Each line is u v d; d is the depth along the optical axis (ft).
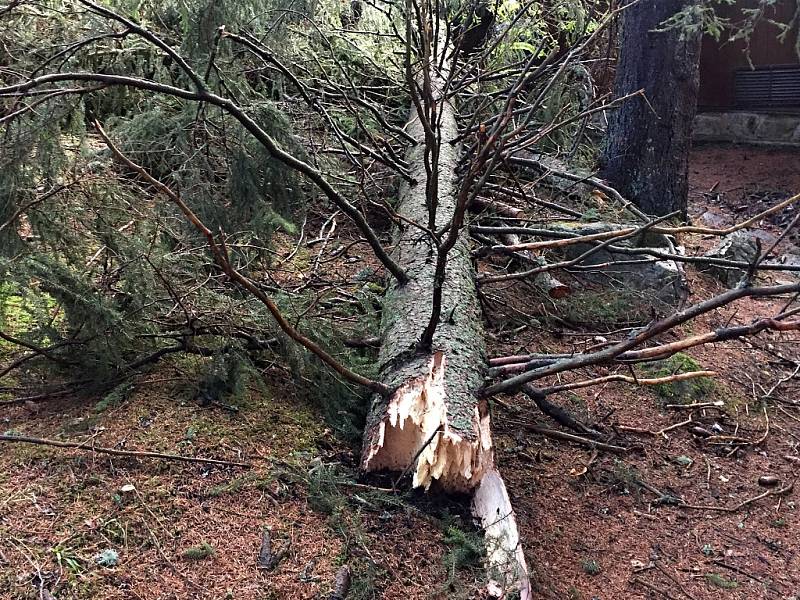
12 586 5.58
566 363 8.12
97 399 8.29
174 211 9.98
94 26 10.32
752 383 12.75
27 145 8.43
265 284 10.79
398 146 15.30
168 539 6.37
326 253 13.42
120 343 8.43
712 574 8.02
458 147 14.52
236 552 6.38
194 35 10.11
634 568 7.98
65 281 8.13
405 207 12.06
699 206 26.53
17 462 6.98
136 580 5.89
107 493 6.73
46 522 6.28
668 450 10.46
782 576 8.17
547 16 15.90
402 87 14.33
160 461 7.27
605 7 19.76
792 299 7.87
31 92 8.40
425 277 9.91
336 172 12.93
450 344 8.68
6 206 8.37
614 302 14.07
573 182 15.72
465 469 7.45
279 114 10.28
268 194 10.52
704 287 16.26
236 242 10.40
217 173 10.69
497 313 13.30
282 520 6.87
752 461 10.52
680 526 8.87
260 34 11.55
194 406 8.28
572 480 9.41
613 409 11.16
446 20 12.63
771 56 32.94
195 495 6.95
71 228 8.81
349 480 7.64
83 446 7.06
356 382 8.09
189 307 9.09
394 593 6.40
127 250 8.70
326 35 14.46
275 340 9.29
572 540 8.29
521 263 14.02
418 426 7.68
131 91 11.63
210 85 10.29
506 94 15.65
